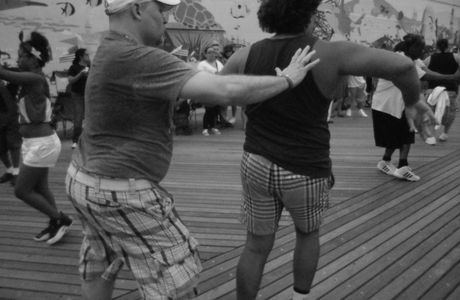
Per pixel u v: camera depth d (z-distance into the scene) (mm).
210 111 9656
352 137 9109
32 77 3438
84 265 2072
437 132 9414
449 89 8047
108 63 1706
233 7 14977
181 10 13867
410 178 5613
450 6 26250
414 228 4062
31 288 3137
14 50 11438
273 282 3111
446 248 3627
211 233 4066
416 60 5117
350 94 12320
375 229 4047
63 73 11727
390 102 5488
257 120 2166
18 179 3674
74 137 8195
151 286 1827
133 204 1761
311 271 2412
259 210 2252
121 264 2033
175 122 9680
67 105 9117
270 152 2109
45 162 3654
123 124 1753
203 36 14391
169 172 6422
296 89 2033
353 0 19500
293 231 4016
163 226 1824
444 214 4410
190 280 1859
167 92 1646
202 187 5609
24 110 3512
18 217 4609
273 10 2080
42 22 11688
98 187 1762
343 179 5789
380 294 2945
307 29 2143
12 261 3562
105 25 12555
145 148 1773
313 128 2111
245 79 1635
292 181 2109
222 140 9039
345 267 3326
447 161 6695
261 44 2174
